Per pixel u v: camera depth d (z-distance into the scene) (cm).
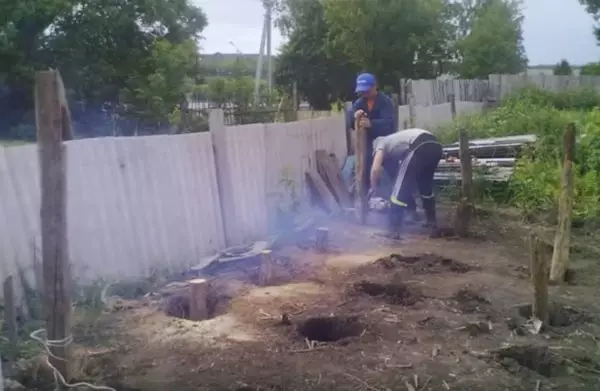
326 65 3366
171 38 2503
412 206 1040
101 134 2198
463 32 4184
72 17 2178
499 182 1194
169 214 733
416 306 627
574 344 548
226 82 2569
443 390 456
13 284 549
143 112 2194
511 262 807
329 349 518
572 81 3003
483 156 1341
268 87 2836
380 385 460
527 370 499
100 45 2273
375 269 750
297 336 548
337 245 879
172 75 2264
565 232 730
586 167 1162
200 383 456
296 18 3384
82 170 628
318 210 1066
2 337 493
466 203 950
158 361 491
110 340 528
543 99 2389
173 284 675
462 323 582
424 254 823
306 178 1066
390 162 948
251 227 891
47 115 430
